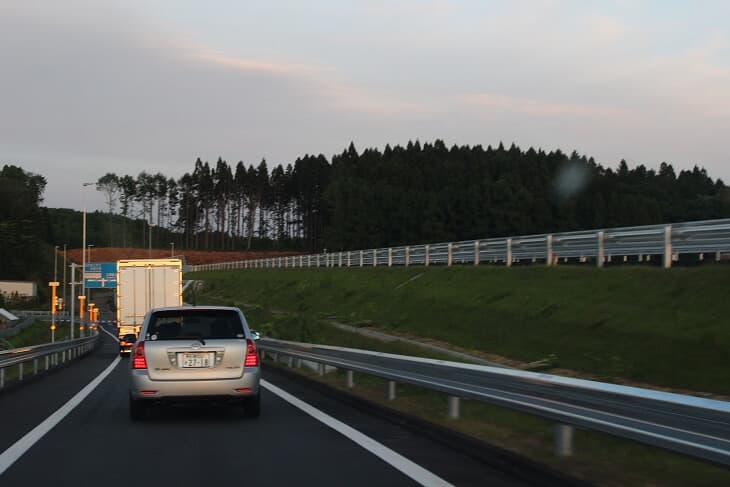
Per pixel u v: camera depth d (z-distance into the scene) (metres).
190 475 9.83
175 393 14.47
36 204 196.12
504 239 42.38
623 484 8.62
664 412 7.78
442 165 166.62
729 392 16.34
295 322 43.69
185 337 14.84
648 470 9.50
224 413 16.56
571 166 140.75
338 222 154.62
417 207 142.62
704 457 7.12
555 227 129.00
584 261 37.50
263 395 20.44
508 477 9.72
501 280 37.22
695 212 118.50
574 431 12.60
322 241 178.12
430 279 46.16
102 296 188.25
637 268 27.88
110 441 12.64
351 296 54.91
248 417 15.52
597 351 22.27
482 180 142.88
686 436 7.45
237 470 10.13
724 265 24.55
